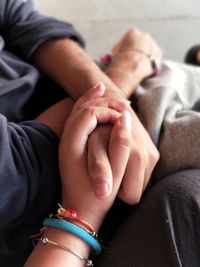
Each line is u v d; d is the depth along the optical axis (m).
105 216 0.53
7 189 0.48
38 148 0.52
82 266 0.48
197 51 0.95
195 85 0.69
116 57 0.71
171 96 0.62
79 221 0.49
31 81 0.60
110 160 0.49
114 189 0.50
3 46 0.65
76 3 1.30
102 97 0.55
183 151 0.55
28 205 0.51
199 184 0.50
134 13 1.32
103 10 1.31
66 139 0.51
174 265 0.46
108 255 0.50
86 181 0.50
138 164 0.50
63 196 0.51
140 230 0.49
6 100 0.58
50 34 0.66
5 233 0.55
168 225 0.47
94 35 1.27
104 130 0.51
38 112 0.64
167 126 0.57
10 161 0.49
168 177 0.52
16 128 0.52
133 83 0.65
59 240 0.48
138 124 0.54
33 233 0.55
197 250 0.46
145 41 0.74
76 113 0.54
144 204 0.50
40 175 0.51
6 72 0.59
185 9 1.35
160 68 0.71
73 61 0.64
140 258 0.47
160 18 1.33
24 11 0.69
